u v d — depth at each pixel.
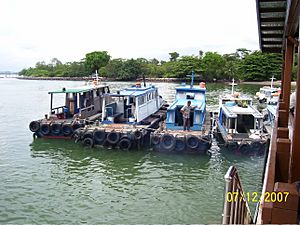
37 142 17.95
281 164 4.11
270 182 2.98
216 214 9.54
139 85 22.45
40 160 14.84
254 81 67.12
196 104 18.03
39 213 9.59
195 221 9.14
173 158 14.99
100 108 22.78
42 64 120.38
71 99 20.48
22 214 9.52
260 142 15.05
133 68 78.00
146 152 15.91
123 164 14.23
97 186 11.74
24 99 41.22
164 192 11.22
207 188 11.59
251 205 9.98
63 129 18.39
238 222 3.09
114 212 9.69
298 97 2.71
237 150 15.26
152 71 79.50
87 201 10.45
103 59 90.94
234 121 16.50
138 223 9.02
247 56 68.12
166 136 15.48
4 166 13.93
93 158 15.08
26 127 22.58
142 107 19.30
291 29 5.19
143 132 16.45
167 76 77.12
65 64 109.06
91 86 22.88
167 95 45.34
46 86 67.44
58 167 13.86
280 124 7.00
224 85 62.56
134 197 10.78
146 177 12.69
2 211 9.68
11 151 16.33
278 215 2.75
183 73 73.50
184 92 19.94
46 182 12.08
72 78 93.25
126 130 16.42
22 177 12.59
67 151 16.23
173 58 93.31
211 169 13.61
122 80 79.12
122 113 19.52
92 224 8.95
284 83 6.91
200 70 71.31
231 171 2.76
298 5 3.27
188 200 10.56
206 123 18.48
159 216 9.45
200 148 15.16
